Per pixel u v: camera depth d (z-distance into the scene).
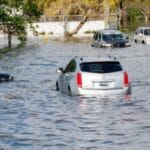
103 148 25.31
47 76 56.69
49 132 29.08
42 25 147.62
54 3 149.50
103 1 149.75
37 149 25.34
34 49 96.06
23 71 61.81
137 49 95.38
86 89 40.41
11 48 99.31
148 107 36.47
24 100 40.78
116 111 35.06
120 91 40.44
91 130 29.39
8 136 28.27
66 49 96.00
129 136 27.77
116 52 88.94
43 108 36.91
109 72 40.47
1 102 40.03
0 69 64.06
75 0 148.75
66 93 42.53
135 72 59.19
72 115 34.00
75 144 26.22
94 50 93.75
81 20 147.00
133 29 162.00
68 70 43.28
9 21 103.81
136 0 194.62
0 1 103.62
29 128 30.25
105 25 149.75
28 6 110.88
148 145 25.78
